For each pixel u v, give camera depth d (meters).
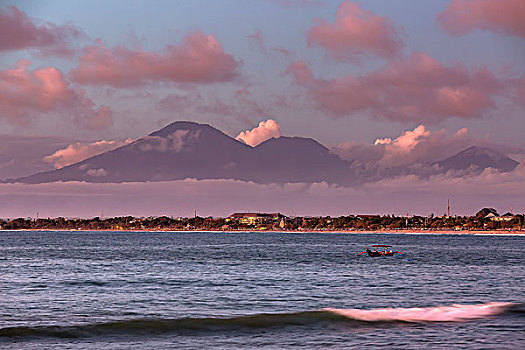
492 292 96.50
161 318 71.94
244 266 154.25
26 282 112.00
